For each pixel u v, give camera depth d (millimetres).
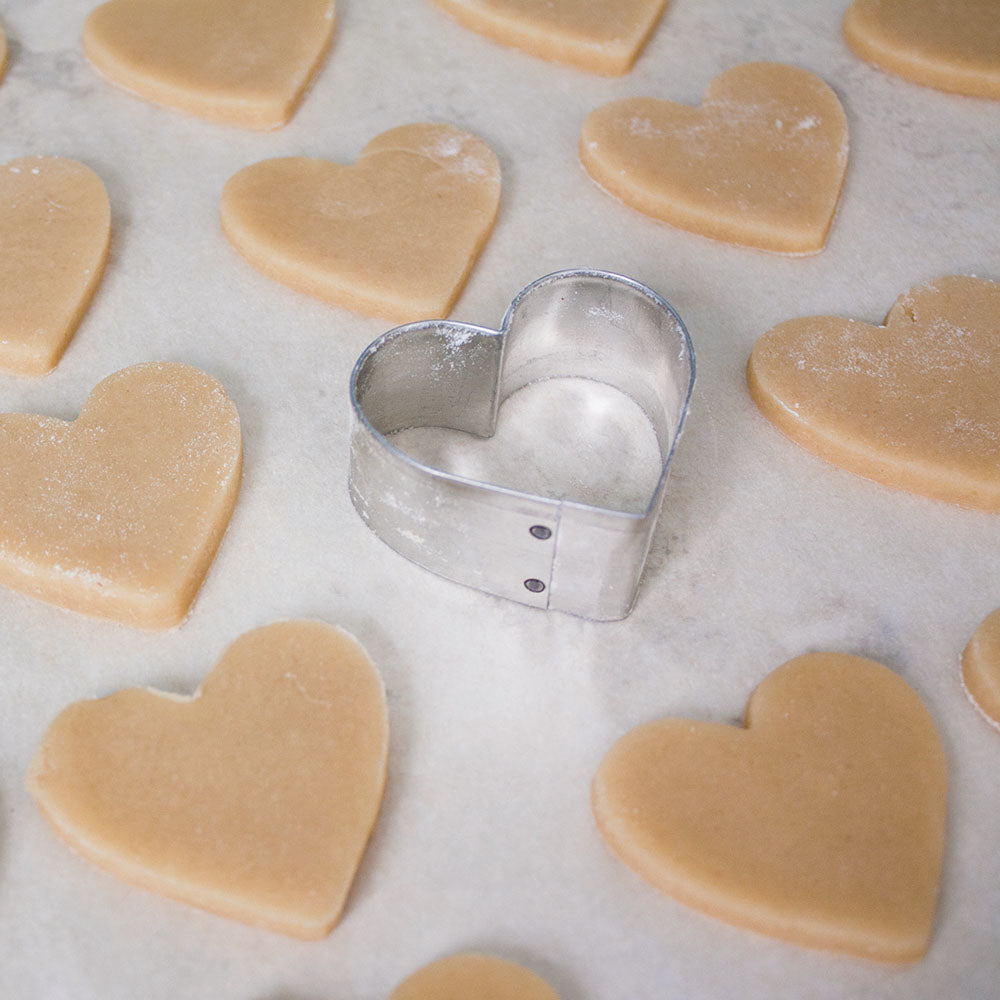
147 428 352
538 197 400
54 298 371
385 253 376
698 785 323
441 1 432
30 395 367
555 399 373
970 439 359
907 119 423
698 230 395
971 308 377
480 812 327
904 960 315
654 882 320
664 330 353
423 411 362
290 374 372
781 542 355
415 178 387
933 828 322
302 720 325
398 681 337
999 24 429
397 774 329
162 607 337
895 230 401
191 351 374
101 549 338
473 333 345
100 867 320
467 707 336
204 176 402
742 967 315
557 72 426
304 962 313
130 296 381
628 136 398
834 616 347
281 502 356
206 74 407
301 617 342
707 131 401
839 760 325
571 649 342
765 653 343
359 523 354
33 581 339
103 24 414
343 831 317
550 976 313
